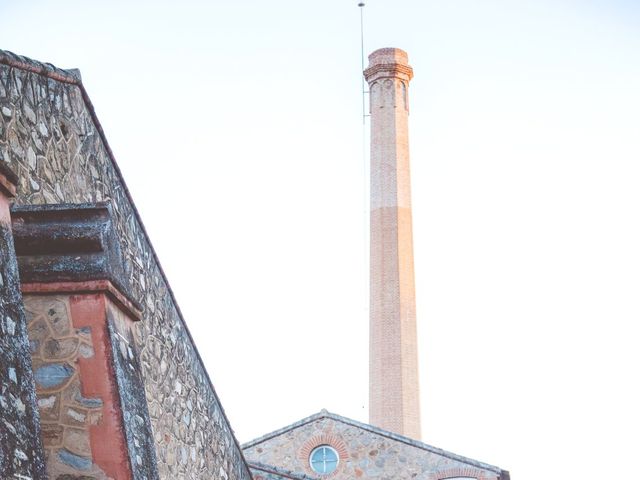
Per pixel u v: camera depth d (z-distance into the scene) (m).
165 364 11.59
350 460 30.12
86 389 7.90
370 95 55.25
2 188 6.77
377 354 50.69
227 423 14.09
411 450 29.91
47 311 8.01
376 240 52.62
